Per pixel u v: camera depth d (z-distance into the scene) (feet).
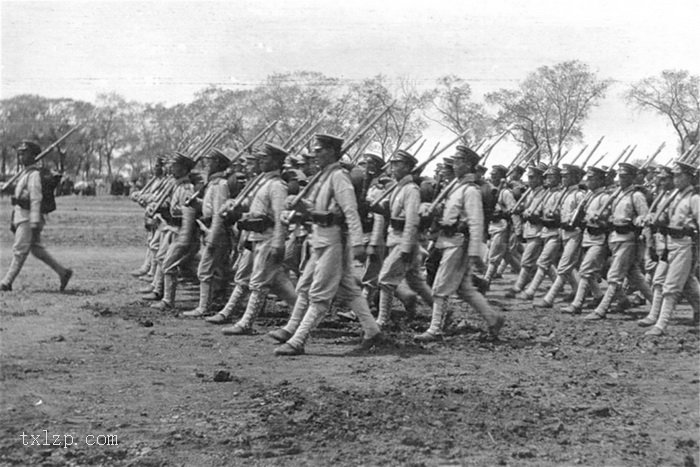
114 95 223.51
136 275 52.01
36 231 43.86
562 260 45.37
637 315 42.63
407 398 23.80
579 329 37.45
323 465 18.52
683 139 56.95
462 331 35.83
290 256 39.11
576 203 45.16
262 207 33.35
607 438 20.85
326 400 23.39
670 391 25.64
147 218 49.75
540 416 22.43
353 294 31.12
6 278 44.11
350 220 29.30
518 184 52.85
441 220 32.81
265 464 18.54
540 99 60.54
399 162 34.27
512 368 28.43
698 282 38.42
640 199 40.06
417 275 36.65
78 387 24.88
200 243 40.50
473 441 20.33
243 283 36.55
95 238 84.33
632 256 40.65
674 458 19.42
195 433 20.57
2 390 24.41
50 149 44.16
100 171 255.50
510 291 49.47
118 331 34.01
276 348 30.09
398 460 18.88
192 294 46.85
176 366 27.84
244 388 24.85
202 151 50.55
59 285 47.47
